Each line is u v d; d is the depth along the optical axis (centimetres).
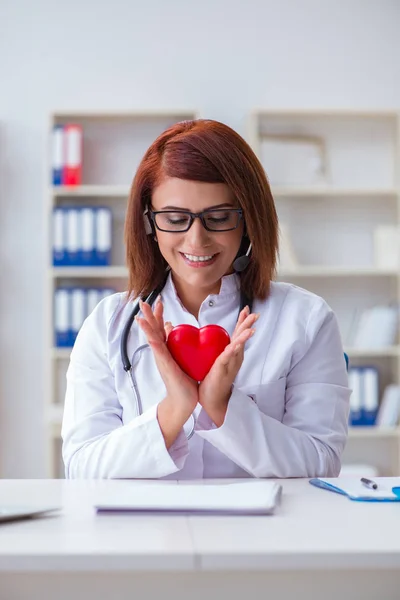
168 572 91
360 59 437
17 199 429
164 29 434
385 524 103
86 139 428
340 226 433
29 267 429
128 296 166
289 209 432
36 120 430
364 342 418
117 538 95
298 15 436
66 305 406
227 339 134
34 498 122
